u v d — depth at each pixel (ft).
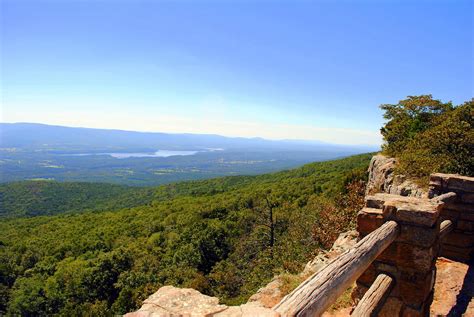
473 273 13.34
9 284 115.65
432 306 11.54
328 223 36.24
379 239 7.87
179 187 263.29
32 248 128.16
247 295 30.25
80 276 97.25
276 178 188.96
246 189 158.92
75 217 178.19
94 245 124.36
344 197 42.73
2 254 122.52
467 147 26.94
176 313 4.22
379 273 9.61
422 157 28.86
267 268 41.11
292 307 4.53
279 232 70.08
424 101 47.37
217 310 4.44
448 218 14.88
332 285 5.43
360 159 162.30
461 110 30.68
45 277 107.14
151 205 180.24
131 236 133.69
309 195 101.30
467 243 14.44
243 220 103.91
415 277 9.02
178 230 121.70
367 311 7.11
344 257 6.47
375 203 10.46
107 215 170.81
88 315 82.02
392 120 51.16
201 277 70.23
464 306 11.27
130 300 81.25
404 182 27.32
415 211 8.93
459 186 14.64
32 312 94.94
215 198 155.02
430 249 8.82
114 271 100.01
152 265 98.99
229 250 96.68
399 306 9.21
